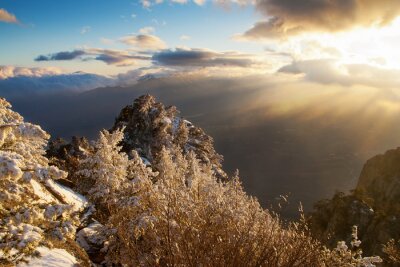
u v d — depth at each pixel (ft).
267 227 22.44
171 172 38.81
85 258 25.75
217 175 125.90
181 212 26.12
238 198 31.37
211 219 25.04
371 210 117.60
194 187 37.55
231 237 21.94
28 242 18.76
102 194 35.83
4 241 18.52
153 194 31.14
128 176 37.35
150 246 25.63
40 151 25.80
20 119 25.26
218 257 20.39
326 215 123.24
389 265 90.58
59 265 20.68
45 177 19.35
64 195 37.32
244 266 19.81
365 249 106.32
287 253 20.90
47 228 20.36
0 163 17.43
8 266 18.35
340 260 29.86
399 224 106.32
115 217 30.73
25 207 19.95
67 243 25.75
